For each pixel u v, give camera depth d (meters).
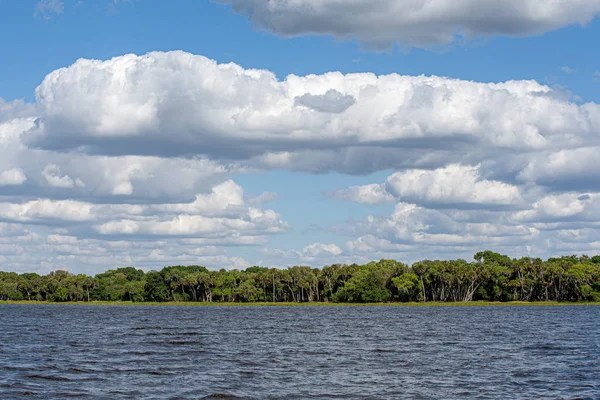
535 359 74.19
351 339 105.62
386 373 63.31
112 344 94.56
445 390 53.56
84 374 61.84
